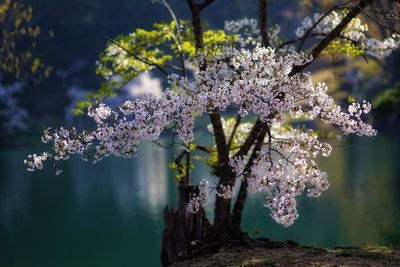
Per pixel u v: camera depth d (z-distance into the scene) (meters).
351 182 26.61
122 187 33.16
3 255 20.05
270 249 10.76
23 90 77.50
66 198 30.88
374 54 12.23
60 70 83.12
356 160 32.97
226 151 11.34
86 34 85.56
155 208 26.41
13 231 23.83
